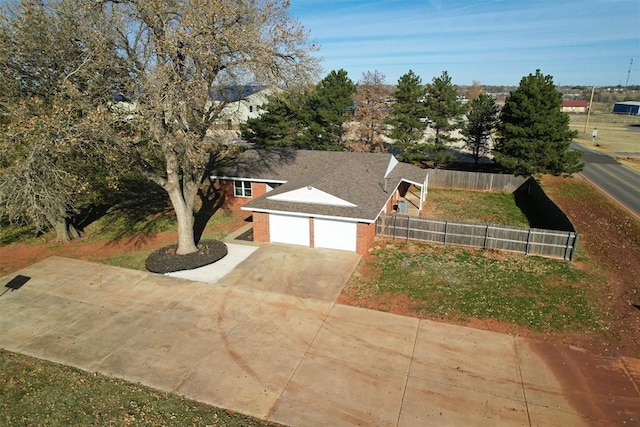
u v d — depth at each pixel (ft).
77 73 48.11
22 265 59.06
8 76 48.70
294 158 89.51
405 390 34.17
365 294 49.52
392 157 88.38
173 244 65.26
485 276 53.47
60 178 48.57
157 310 46.85
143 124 48.11
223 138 95.91
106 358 38.81
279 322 44.16
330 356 38.52
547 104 96.89
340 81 120.06
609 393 33.73
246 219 77.77
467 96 299.38
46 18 47.26
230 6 49.08
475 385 34.68
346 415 31.65
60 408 32.81
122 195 88.89
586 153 143.54
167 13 47.14
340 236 61.57
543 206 80.18
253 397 33.60
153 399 33.50
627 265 56.44
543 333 41.73
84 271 56.80
